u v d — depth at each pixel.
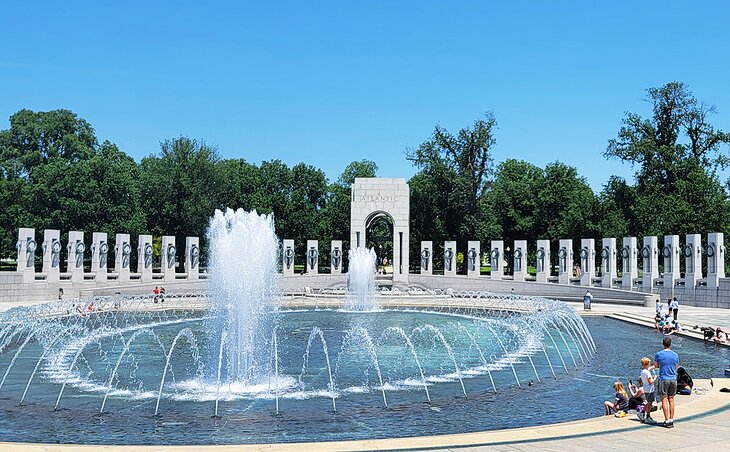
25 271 51.09
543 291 59.81
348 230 88.81
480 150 82.81
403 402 19.17
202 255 81.69
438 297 59.12
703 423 15.30
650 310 48.09
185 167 82.81
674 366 15.09
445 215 83.88
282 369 24.25
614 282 56.97
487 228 82.19
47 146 90.94
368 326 38.78
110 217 74.62
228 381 21.97
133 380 22.22
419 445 13.41
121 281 57.16
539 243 61.56
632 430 14.63
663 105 76.06
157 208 81.62
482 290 63.47
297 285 64.50
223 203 86.81
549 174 89.06
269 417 17.33
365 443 13.57
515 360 26.70
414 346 30.41
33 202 73.50
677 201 67.81
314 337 33.34
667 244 52.56
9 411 18.02
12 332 34.91
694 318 41.56
